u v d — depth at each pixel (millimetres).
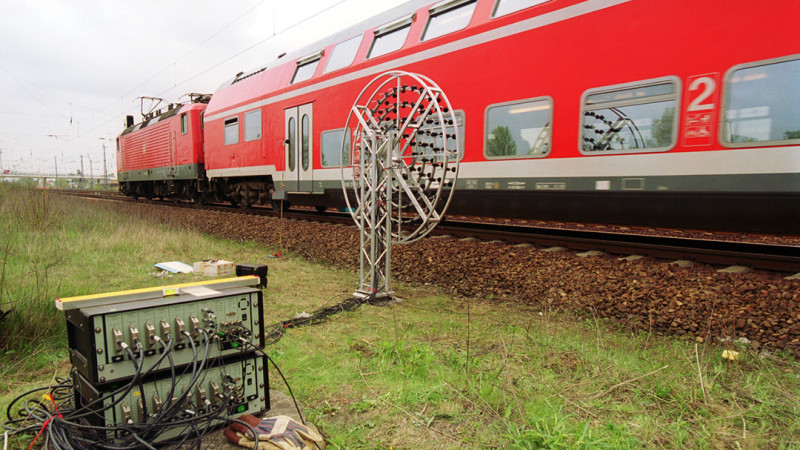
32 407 3055
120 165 28672
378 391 3348
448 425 2912
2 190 14781
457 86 7809
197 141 17734
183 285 2904
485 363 3807
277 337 4461
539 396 3236
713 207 5445
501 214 7684
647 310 5004
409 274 7277
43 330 4184
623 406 3117
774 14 4863
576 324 4977
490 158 7434
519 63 6980
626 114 5953
